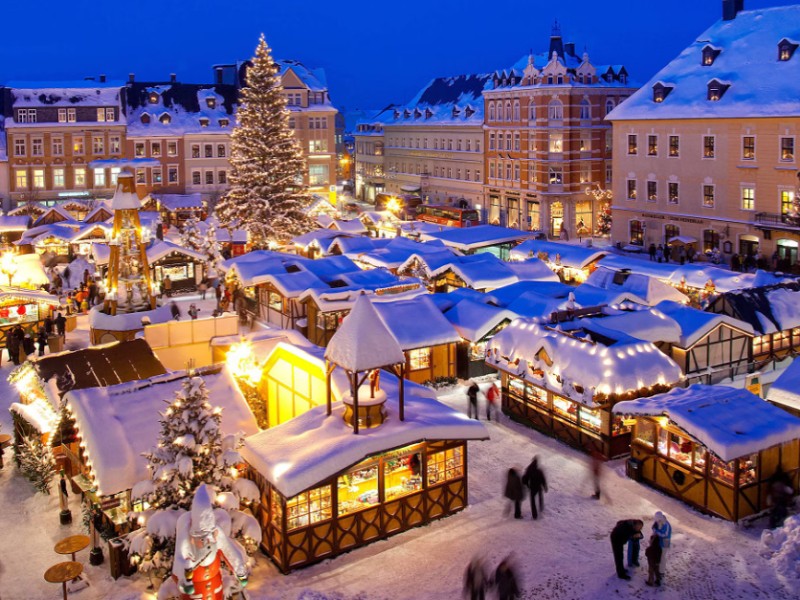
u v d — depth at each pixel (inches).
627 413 884.6
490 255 1784.0
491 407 1115.9
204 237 2132.1
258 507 771.4
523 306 1304.1
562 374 992.2
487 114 3245.6
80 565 660.1
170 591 631.2
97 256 1878.7
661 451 877.2
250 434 823.1
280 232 2490.2
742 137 2196.1
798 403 938.1
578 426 992.9
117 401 808.9
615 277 1541.6
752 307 1224.2
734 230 2252.7
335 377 885.2
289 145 2541.8
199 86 3617.1
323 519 751.1
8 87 3253.0
